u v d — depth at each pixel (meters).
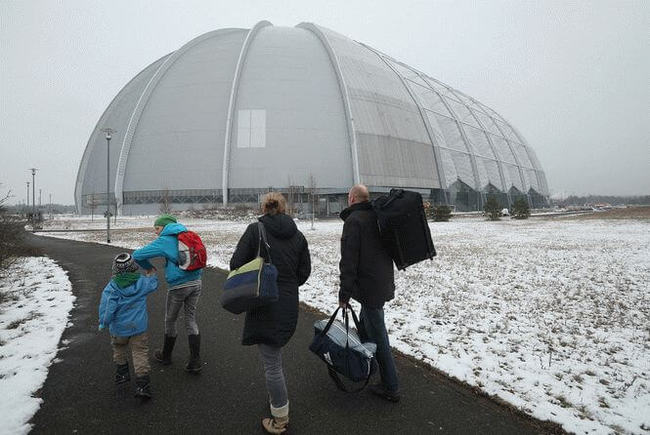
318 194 56.59
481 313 6.46
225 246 16.84
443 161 73.31
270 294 2.79
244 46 66.38
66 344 4.87
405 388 3.77
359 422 3.12
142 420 3.09
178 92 63.91
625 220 36.56
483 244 17.95
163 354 4.23
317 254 13.96
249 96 62.03
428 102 80.19
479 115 94.94
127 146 61.31
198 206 56.66
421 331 5.46
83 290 8.13
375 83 69.88
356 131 61.44
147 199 59.66
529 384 3.90
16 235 11.34
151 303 7.07
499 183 85.00
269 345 2.94
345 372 3.26
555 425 3.14
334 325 3.62
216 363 4.28
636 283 9.12
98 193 67.62
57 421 3.06
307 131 61.19
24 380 3.77
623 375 4.21
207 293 7.98
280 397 2.92
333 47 70.25
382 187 62.38
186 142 60.03
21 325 5.63
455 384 3.88
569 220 41.00
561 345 5.07
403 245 3.39
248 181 58.00
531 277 9.80
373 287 3.45
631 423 3.21
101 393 3.55
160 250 3.75
